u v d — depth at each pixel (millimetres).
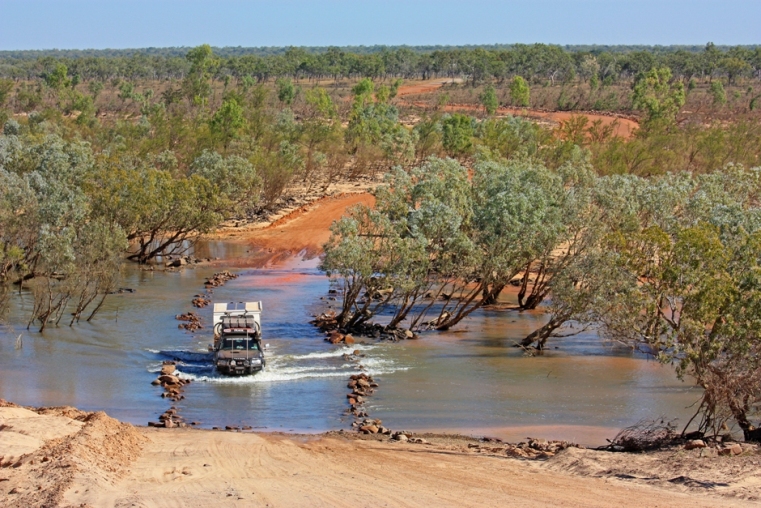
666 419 30297
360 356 39500
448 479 21062
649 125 124062
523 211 42688
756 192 55656
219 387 33875
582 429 29281
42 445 22125
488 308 51375
